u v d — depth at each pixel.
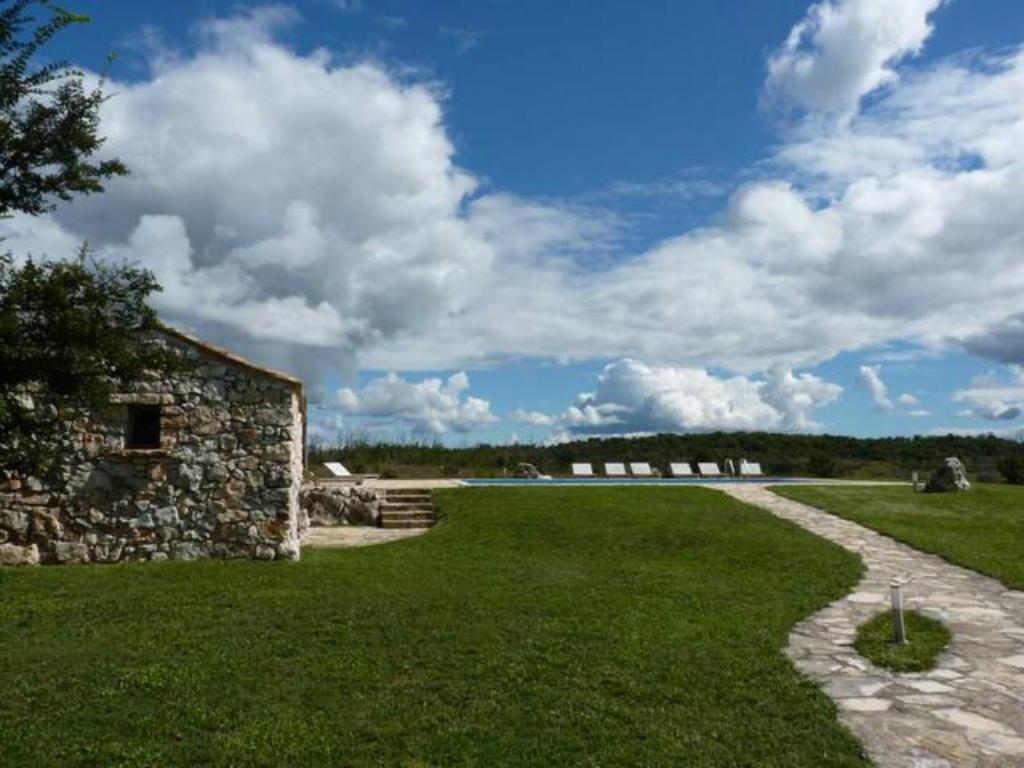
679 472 39.25
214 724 7.30
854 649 9.88
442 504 23.25
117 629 10.46
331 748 6.76
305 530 20.69
